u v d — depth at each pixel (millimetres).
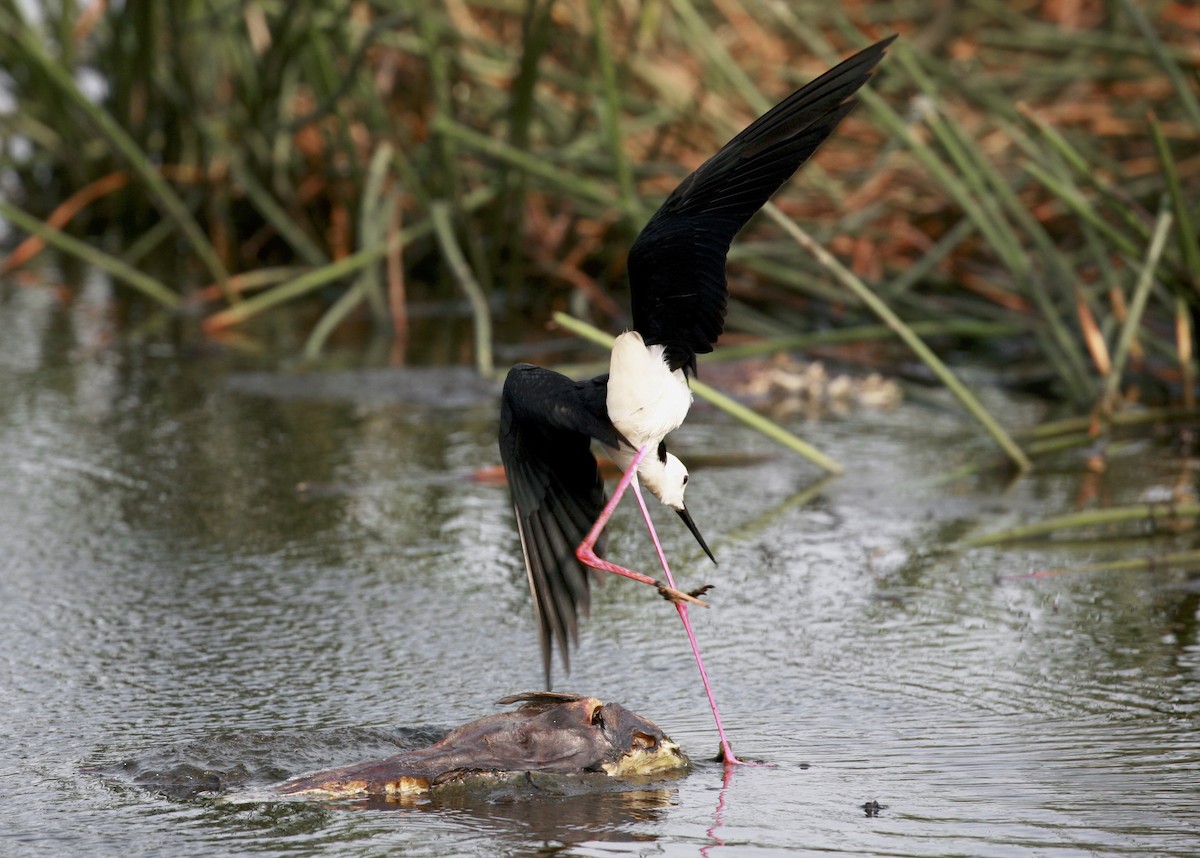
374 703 7242
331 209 20250
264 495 10828
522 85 16375
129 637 8148
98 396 13586
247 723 6965
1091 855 5539
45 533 9891
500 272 18328
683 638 8305
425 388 14078
